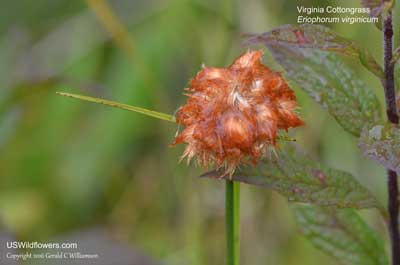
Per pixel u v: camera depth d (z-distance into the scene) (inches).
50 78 21.9
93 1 21.7
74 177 23.8
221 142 15.2
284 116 15.4
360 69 22.1
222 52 22.6
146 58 24.2
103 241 19.7
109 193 23.8
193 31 23.6
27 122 23.5
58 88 24.0
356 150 22.0
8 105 21.8
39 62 23.1
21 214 22.8
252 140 15.1
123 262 19.7
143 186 23.4
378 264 17.2
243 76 15.3
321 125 22.0
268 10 22.7
